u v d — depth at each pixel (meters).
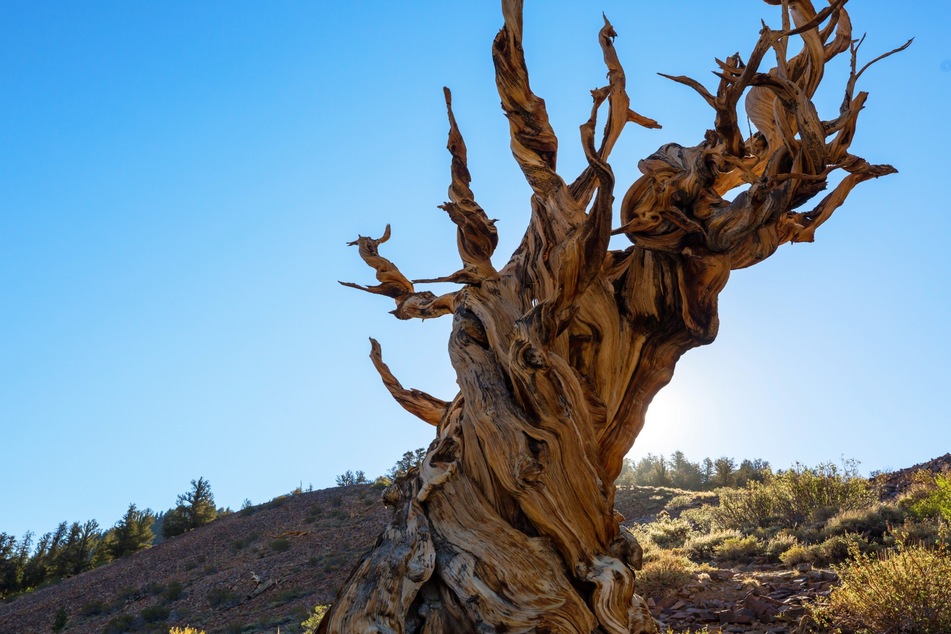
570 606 5.00
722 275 6.05
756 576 9.78
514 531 5.20
